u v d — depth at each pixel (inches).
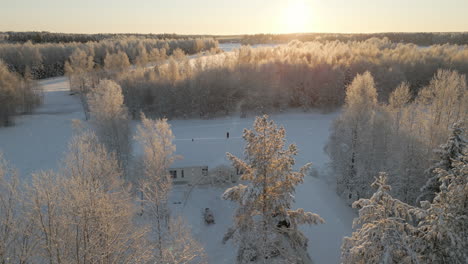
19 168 1533.0
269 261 587.2
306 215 599.5
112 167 866.1
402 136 1210.6
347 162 1326.3
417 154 1124.5
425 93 1569.9
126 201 819.4
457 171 581.6
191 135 2017.7
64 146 1840.6
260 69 2768.2
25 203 526.3
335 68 2741.1
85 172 677.3
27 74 3056.1
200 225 1168.2
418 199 917.8
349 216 1207.6
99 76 3186.5
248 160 617.6
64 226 522.9
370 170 1252.5
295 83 2719.0
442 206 550.9
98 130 1273.4
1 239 479.5
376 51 3550.7
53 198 520.4
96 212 539.8
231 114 2586.1
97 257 537.3
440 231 527.8
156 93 2546.8
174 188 1379.2
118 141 1241.4
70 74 3294.8
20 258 489.7
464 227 539.2
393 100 1488.7
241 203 572.7
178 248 759.1
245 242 582.9
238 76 2677.2
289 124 2321.6
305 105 2672.2
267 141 576.1
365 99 1333.7
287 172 583.5
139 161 1206.9
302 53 3503.9
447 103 1417.3
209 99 2524.6
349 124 1333.7
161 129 1085.8
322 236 1061.1
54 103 2928.2
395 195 1148.5
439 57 3193.9
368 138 1269.7
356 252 540.7
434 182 896.9
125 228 663.8
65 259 517.3
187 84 2551.7
